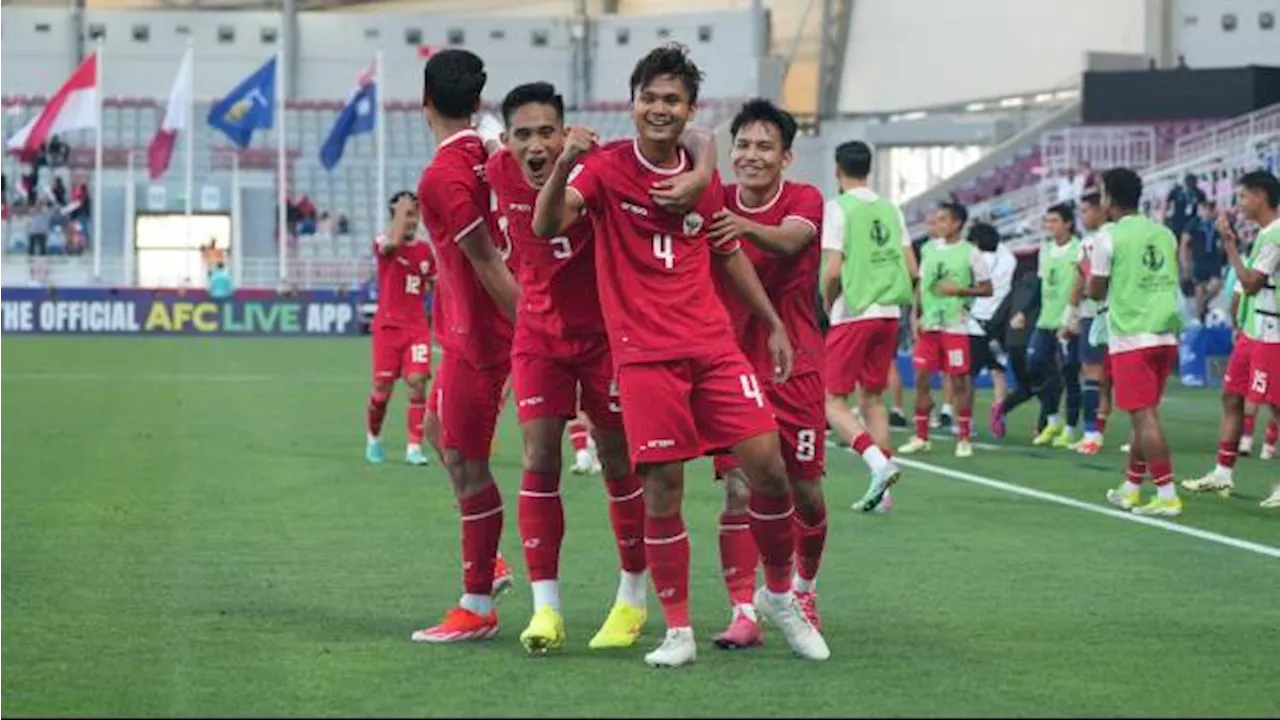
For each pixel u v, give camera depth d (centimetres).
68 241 6003
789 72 6725
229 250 6209
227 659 915
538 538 943
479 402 969
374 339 1950
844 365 1580
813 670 895
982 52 6359
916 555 1305
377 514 1521
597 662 913
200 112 6462
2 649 938
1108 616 1058
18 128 6119
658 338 894
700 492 1686
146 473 1828
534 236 934
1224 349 3416
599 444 954
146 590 1130
